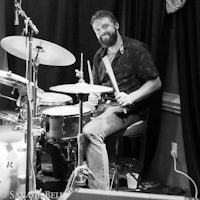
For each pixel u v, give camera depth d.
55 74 3.78
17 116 2.64
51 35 3.75
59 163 3.19
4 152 2.35
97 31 3.07
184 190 3.08
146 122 3.05
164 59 3.21
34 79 2.33
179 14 2.92
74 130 2.71
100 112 3.03
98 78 3.21
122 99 2.77
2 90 3.59
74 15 3.75
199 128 2.81
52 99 2.96
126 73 3.03
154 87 2.93
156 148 3.40
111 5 3.70
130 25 3.53
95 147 2.75
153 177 3.41
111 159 3.58
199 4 2.71
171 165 3.26
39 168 3.17
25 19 2.21
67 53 2.60
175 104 3.16
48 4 3.70
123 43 3.05
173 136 3.23
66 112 2.73
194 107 2.86
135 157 3.59
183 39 2.91
